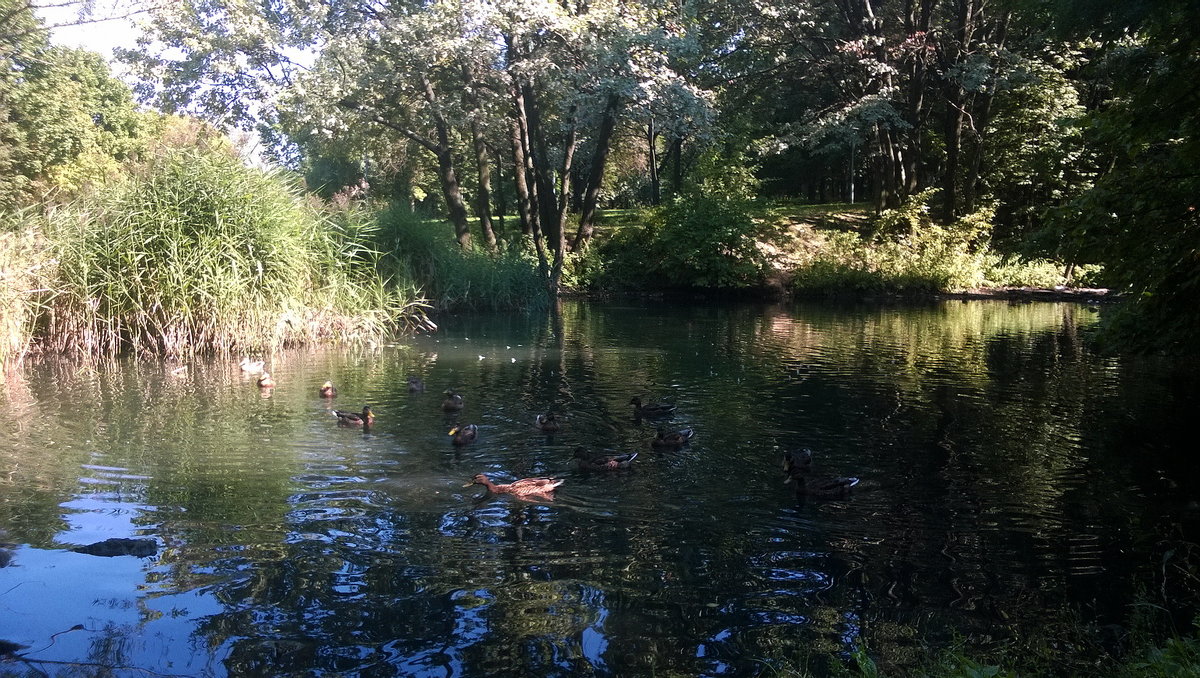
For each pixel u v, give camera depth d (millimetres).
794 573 6340
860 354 17516
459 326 22922
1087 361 16500
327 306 19359
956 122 36781
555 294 31906
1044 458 9430
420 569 6371
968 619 5609
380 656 5117
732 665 5043
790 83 38750
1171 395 12969
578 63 29266
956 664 4820
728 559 6609
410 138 35312
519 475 8852
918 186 43406
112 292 16750
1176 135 9953
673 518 7547
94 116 50562
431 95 31359
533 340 19922
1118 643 5262
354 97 30109
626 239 36250
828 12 35438
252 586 6039
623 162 55719
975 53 33594
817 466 9117
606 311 27734
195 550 6684
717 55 37062
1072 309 28531
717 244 33062
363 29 27938
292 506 7770
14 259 16016
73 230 17328
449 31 27125
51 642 5195
